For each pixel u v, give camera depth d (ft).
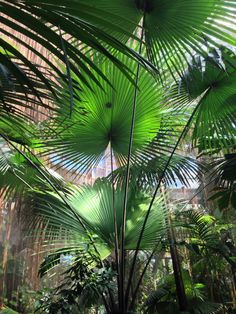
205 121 7.61
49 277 9.36
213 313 8.78
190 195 11.68
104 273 6.43
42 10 2.13
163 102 7.49
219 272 10.60
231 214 10.28
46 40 2.40
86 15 2.28
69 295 6.29
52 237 7.97
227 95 7.10
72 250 7.34
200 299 9.52
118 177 7.97
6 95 3.33
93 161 8.13
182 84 7.03
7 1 2.06
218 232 10.04
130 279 7.23
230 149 9.75
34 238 8.98
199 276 11.06
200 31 5.27
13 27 2.23
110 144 7.96
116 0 5.41
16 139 6.22
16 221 8.86
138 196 8.57
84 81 2.51
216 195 8.03
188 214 9.10
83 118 7.02
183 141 8.93
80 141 7.55
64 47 2.14
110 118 7.35
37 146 7.39
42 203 8.43
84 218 8.08
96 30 2.24
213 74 6.69
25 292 8.63
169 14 5.45
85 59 2.38
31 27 2.23
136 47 6.01
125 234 8.20
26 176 8.47
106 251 8.05
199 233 9.02
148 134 7.86
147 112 7.52
